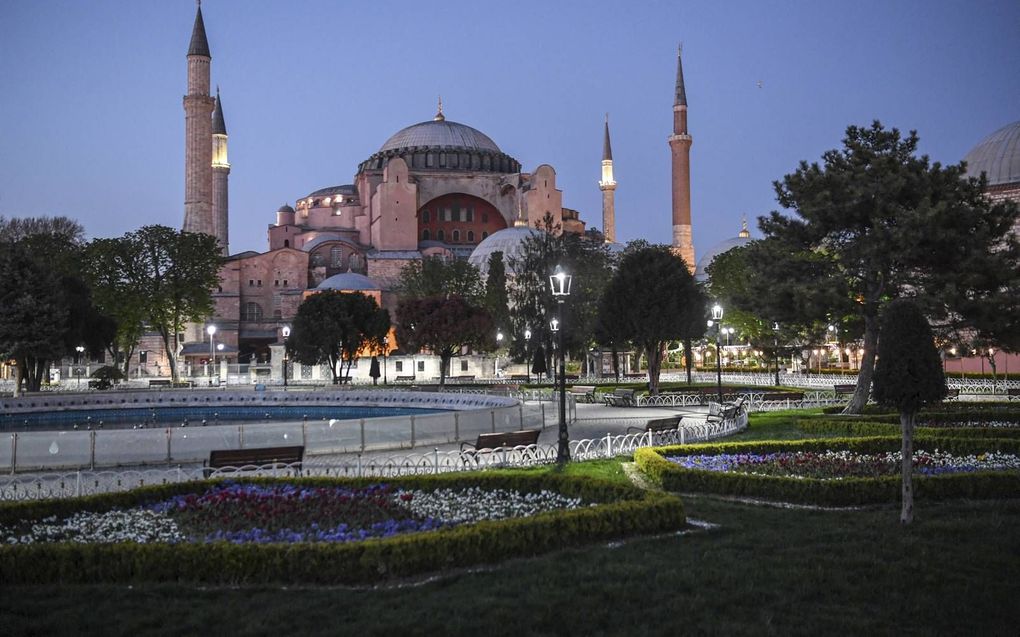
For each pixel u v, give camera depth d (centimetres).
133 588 1078
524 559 1208
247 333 11762
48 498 1606
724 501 1673
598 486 1559
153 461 2253
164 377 9050
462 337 6600
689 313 4772
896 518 1444
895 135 3366
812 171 3322
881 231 2980
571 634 900
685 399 4422
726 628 900
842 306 3084
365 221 13425
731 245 14000
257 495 1570
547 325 6153
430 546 1154
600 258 6875
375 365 7631
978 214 3025
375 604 1000
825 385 5862
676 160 12900
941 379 1363
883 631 891
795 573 1099
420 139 14338
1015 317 2936
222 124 13700
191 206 10812
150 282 7856
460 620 930
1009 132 6881
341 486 1708
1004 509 1505
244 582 1114
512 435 2247
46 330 5791
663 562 1166
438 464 2123
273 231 13612
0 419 4631
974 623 913
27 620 955
